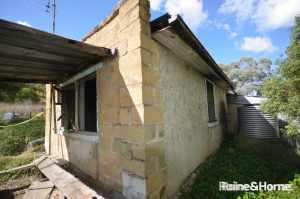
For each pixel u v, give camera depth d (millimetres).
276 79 5438
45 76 4027
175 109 3350
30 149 7172
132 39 2463
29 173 4316
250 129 8258
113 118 2777
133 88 2414
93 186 3027
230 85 7285
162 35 2637
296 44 5098
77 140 3953
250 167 4484
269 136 7820
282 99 5316
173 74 3379
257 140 7492
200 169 4266
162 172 2602
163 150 2693
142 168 2229
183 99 3777
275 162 5027
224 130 8109
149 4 2615
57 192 2861
